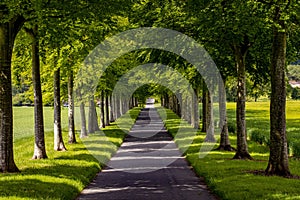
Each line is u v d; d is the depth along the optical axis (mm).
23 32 18641
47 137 36781
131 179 15711
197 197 12227
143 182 15000
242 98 20234
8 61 15359
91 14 15016
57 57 22391
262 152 24078
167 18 20094
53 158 20047
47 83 32750
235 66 23109
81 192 13203
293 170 16719
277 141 14742
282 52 14430
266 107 83375
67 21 15195
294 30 17172
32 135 42219
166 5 19062
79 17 14750
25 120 67375
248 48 19703
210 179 14359
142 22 20391
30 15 14039
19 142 33812
